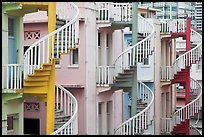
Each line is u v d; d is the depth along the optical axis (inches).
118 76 876.0
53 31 629.6
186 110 1130.7
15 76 625.9
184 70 1148.5
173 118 1119.6
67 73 893.2
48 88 637.3
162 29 1125.7
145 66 1091.9
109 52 970.7
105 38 941.2
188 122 1139.3
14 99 666.2
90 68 888.3
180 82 1162.6
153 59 1088.8
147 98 978.1
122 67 868.6
